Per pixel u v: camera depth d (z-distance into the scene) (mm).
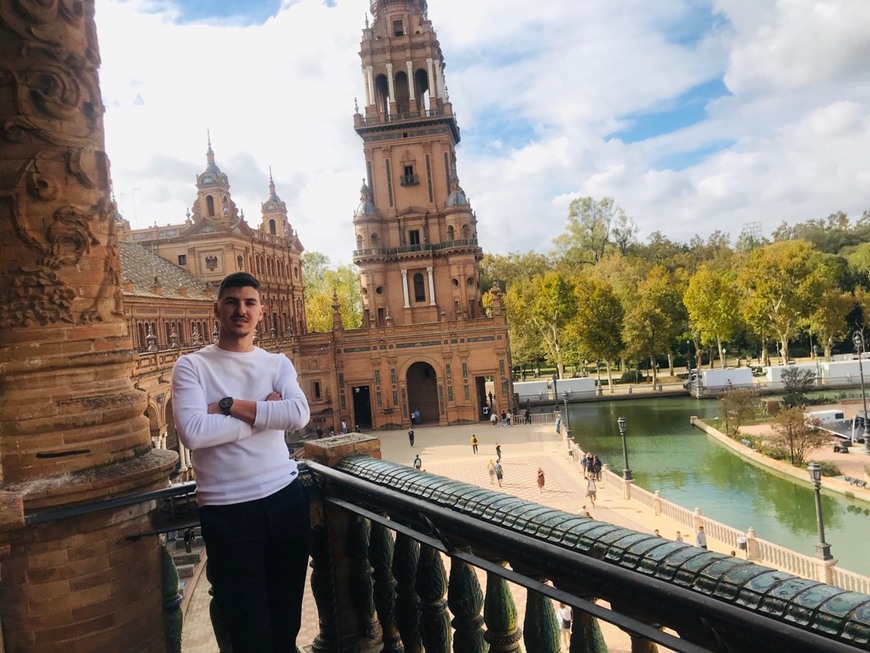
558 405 74750
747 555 24688
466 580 3660
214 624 4680
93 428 5297
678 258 115500
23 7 5148
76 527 4875
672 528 29016
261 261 73812
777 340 86812
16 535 4766
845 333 90125
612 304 77438
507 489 38344
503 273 108688
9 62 5164
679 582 2486
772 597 2193
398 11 72500
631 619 2471
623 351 79000
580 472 41594
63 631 4840
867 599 2037
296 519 3949
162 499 5312
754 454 44125
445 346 65312
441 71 73750
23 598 4812
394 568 4266
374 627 5008
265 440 3912
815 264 82938
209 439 3688
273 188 86062
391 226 71500
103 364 5508
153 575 5273
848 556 27359
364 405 71500
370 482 4320
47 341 5273
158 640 5293
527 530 3242
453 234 70500
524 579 2959
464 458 48781
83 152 5488
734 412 53375
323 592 5066
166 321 52250
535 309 81250
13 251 5223
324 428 65438
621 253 109875
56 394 5234
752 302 78625
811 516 32781
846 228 116375
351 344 65688
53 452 5105
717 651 2227
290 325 81312
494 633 3436
